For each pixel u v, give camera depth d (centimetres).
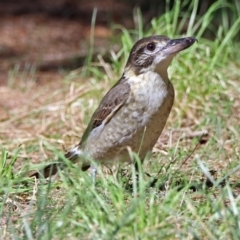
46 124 1444
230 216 881
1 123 1466
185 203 973
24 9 2261
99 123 1131
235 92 1495
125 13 2228
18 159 1257
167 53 1103
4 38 2033
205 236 875
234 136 1319
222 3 1775
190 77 1493
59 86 1672
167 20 1595
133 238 852
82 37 2053
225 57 1570
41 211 892
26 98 1608
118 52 1761
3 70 1809
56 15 2222
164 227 874
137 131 1109
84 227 879
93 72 1645
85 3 2323
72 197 960
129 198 998
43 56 1902
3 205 975
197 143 1267
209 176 945
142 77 1108
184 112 1428
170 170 1112
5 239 902
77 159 1170
